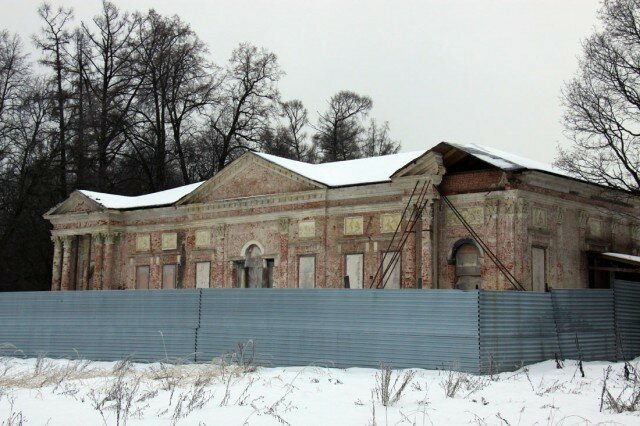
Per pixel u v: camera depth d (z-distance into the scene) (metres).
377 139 77.06
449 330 21.05
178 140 63.03
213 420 13.05
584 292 24.48
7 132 57.50
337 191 37.25
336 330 22.83
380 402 15.10
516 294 22.00
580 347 23.92
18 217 56.59
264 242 40.31
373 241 36.00
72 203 48.19
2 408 14.32
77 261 48.41
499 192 32.62
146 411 14.05
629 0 36.28
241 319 24.61
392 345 21.88
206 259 42.78
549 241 34.03
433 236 33.69
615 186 35.69
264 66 64.81
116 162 64.06
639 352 26.42
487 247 32.66
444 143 32.84
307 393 16.39
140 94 61.88
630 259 35.41
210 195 42.78
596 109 36.31
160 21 62.19
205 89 63.28
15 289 57.19
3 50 57.53
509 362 21.34
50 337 28.86
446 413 13.87
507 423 12.59
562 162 36.75
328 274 37.41
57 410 14.05
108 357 27.19
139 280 45.75
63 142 58.12
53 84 59.44
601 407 14.27
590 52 36.91
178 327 25.78
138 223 46.22
